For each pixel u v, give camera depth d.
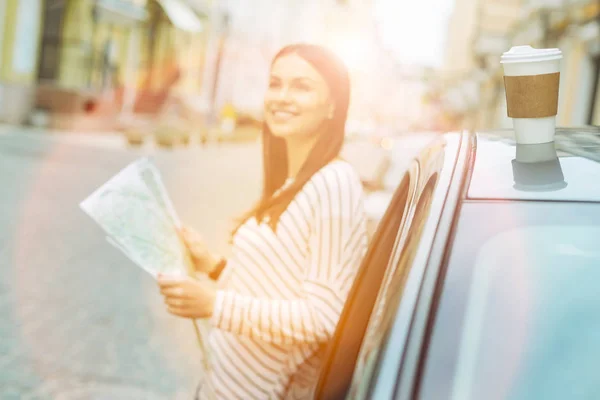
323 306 1.66
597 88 26.23
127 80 32.78
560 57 1.36
